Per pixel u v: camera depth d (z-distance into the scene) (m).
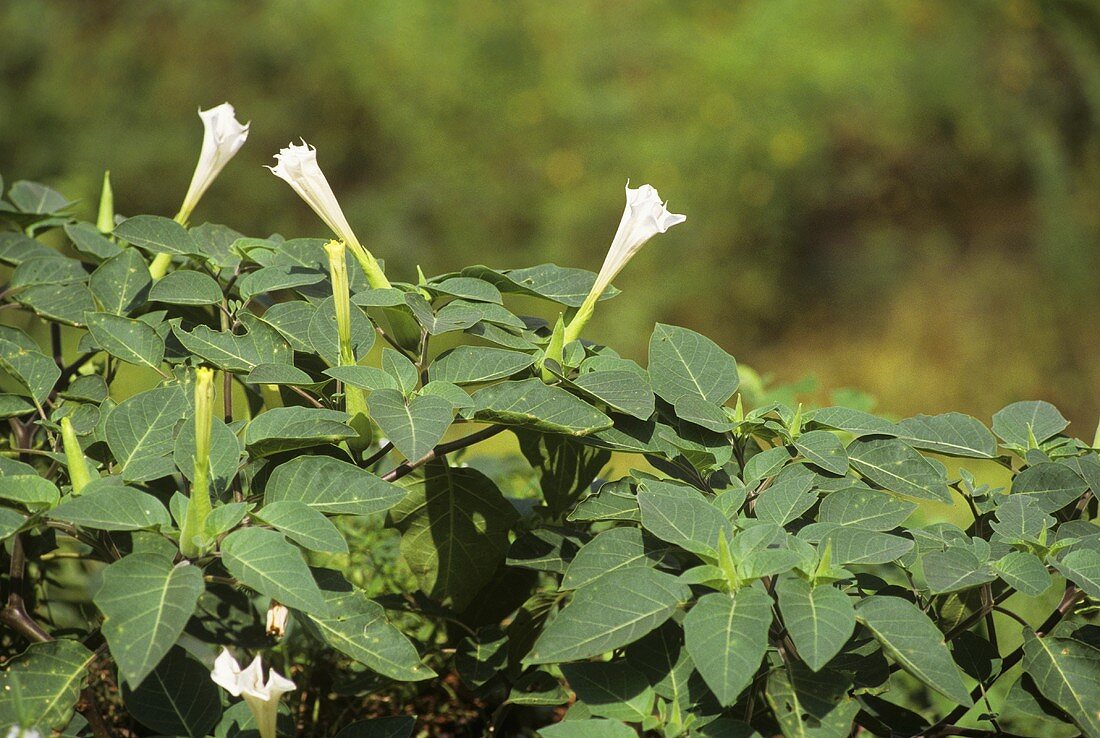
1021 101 8.43
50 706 1.97
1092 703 1.95
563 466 2.22
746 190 8.55
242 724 2.00
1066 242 8.24
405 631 2.42
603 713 1.97
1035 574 1.97
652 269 8.59
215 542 1.95
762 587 1.93
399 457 2.49
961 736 2.08
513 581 2.27
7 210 2.43
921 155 8.55
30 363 2.16
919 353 8.47
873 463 2.09
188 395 2.12
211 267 2.26
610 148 8.77
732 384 2.13
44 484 1.98
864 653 2.06
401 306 2.13
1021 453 2.14
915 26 8.62
